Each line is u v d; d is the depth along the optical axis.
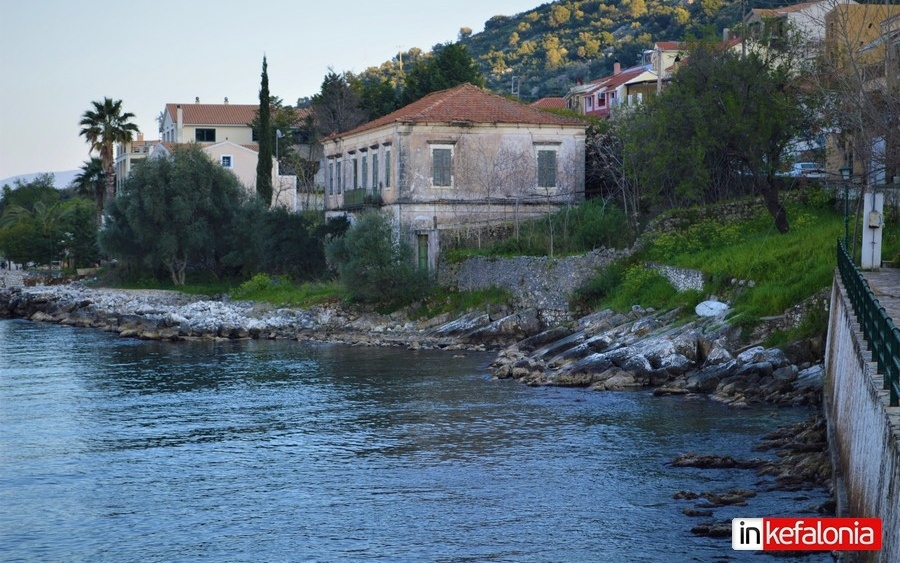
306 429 34.00
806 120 50.94
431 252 63.12
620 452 29.03
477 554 21.19
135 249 87.88
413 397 39.12
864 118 39.91
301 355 53.41
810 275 40.19
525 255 57.72
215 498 26.02
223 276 88.69
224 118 130.12
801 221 50.25
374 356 51.84
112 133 104.25
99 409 38.56
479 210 65.75
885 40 41.81
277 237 75.06
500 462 28.58
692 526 22.23
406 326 59.50
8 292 91.56
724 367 37.28
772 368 36.25
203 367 49.69
